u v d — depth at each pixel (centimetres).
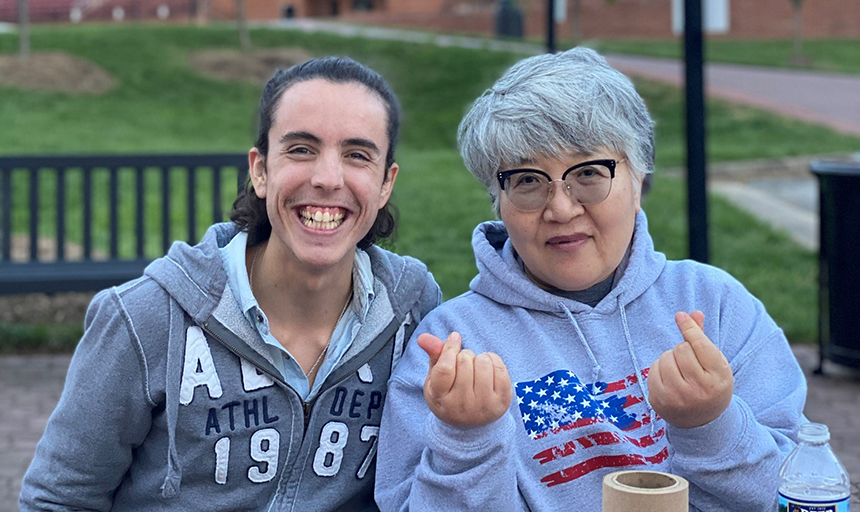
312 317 234
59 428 227
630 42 3503
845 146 1703
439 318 244
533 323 238
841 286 579
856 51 3259
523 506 222
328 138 218
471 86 2311
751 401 229
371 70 231
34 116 1766
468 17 3691
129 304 223
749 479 205
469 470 201
